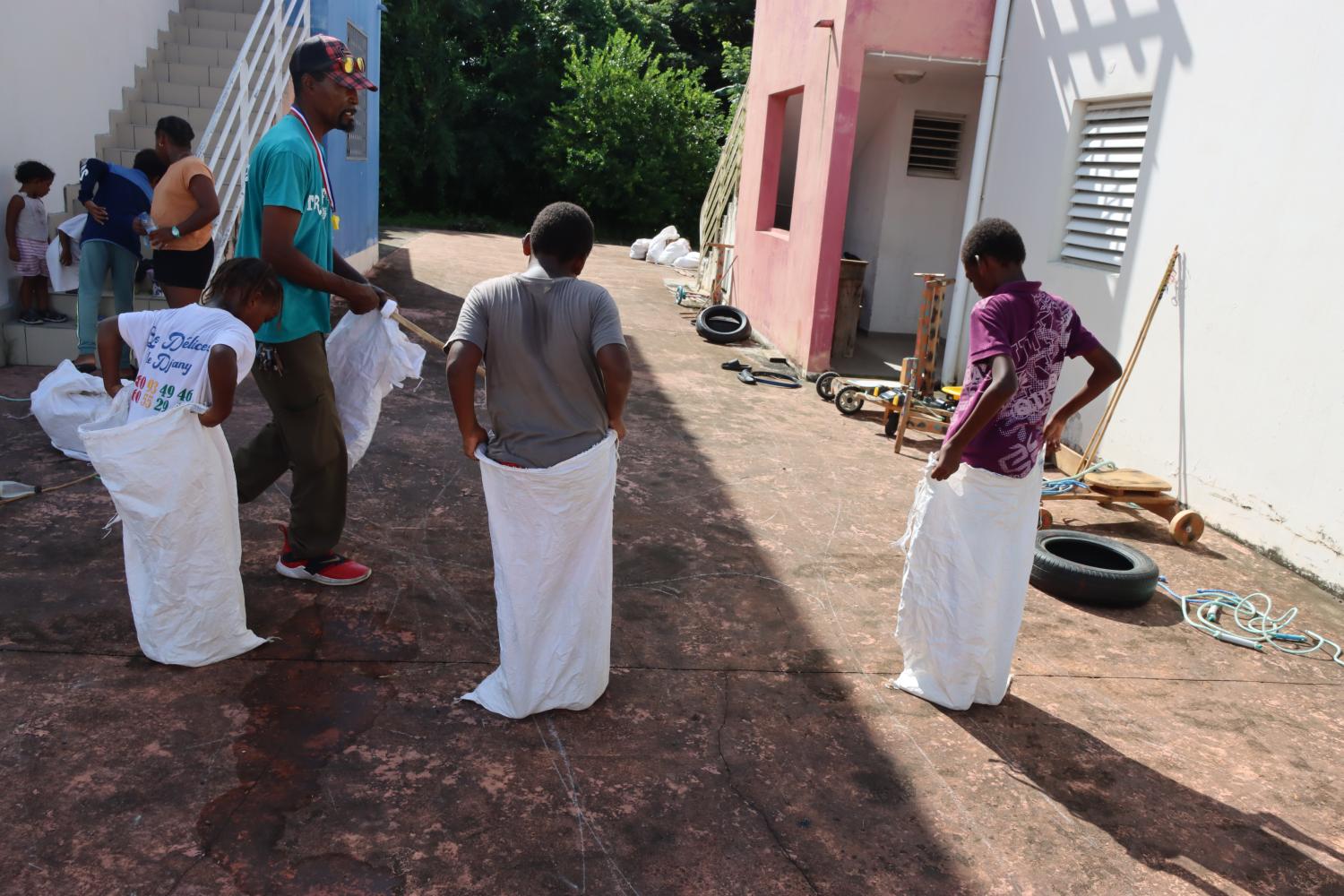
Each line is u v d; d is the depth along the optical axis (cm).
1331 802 315
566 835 268
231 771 280
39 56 729
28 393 618
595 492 305
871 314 1153
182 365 311
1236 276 554
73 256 691
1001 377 307
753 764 309
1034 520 347
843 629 412
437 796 279
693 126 2383
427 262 1468
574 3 2586
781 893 253
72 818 255
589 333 297
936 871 268
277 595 389
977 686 356
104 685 315
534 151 2534
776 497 575
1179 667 404
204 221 607
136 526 313
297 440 375
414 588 408
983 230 335
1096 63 680
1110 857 280
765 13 1113
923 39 825
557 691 322
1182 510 593
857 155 1194
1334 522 491
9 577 378
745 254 1171
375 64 1299
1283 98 522
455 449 600
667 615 409
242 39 985
